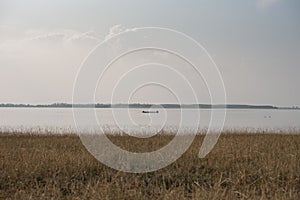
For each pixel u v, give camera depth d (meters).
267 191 10.55
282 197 9.90
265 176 12.01
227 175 12.27
